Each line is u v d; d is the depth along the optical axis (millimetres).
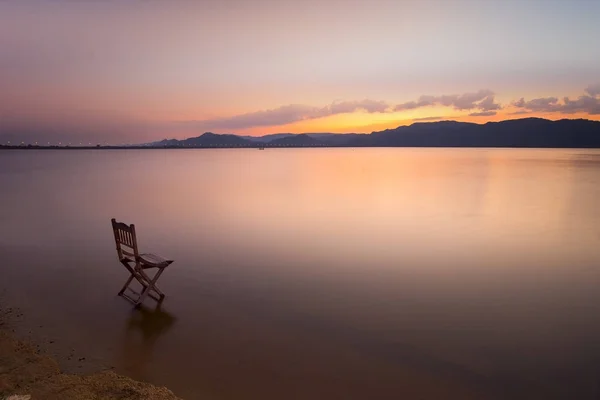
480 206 24609
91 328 7875
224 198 27969
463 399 5930
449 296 9867
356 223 18844
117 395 5504
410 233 16781
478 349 7398
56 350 6926
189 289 10133
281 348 7242
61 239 15367
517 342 7676
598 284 10766
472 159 114250
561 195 30375
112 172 59062
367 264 12375
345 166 77312
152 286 9148
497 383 6363
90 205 24703
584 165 77938
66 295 9602
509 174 53781
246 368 6555
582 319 8680
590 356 7199
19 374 5930
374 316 8711
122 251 9883
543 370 6762
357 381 6285
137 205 24641
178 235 16172
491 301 9625
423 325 8312
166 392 5680
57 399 5285
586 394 6121
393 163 90312
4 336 7266
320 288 10297
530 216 21250
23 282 10469
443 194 30609
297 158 133875
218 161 107750
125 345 7215
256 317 8531
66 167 74500
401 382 6297
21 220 19531
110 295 9641
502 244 15016
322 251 13797
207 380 6184
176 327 7992
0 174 54594
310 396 5863
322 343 7469
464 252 13812
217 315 8602
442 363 6891
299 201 26438
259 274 11336
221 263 12352
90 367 6406
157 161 108125
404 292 10094
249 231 16984
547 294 10062
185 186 37156
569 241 15562
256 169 67750
